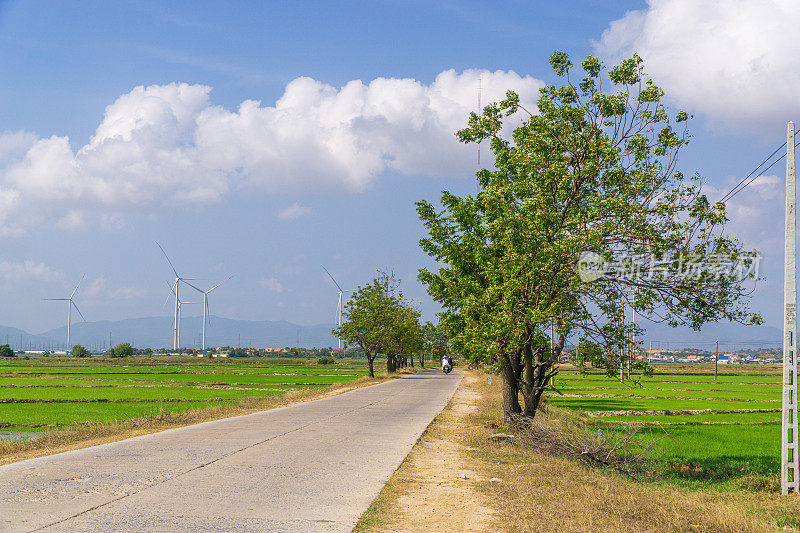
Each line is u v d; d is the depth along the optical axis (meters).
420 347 106.56
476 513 10.22
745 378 98.81
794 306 15.11
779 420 37.44
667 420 36.66
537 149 21.11
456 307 24.66
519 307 20.36
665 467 19.69
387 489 11.82
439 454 16.86
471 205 24.31
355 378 76.44
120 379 71.31
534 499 11.03
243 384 62.03
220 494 10.99
